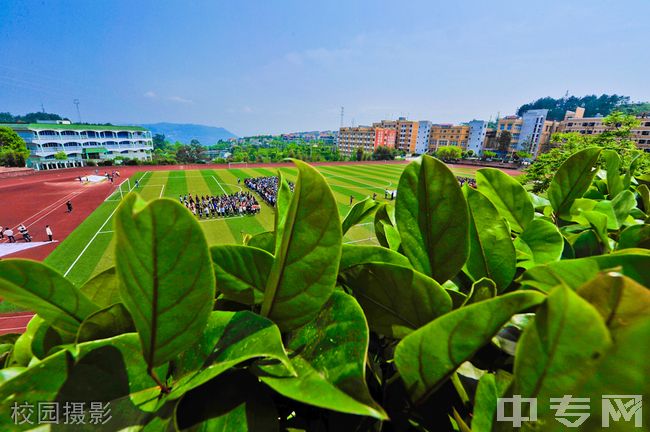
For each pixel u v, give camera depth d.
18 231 23.92
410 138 106.69
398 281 0.76
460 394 0.68
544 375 0.40
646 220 1.58
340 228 0.63
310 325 0.67
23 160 63.34
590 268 0.69
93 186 43.22
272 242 1.24
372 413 0.40
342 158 92.12
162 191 39.59
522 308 0.42
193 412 0.60
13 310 12.77
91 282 1.01
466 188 1.03
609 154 2.09
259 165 71.25
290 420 0.71
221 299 0.98
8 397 0.54
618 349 0.34
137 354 0.65
